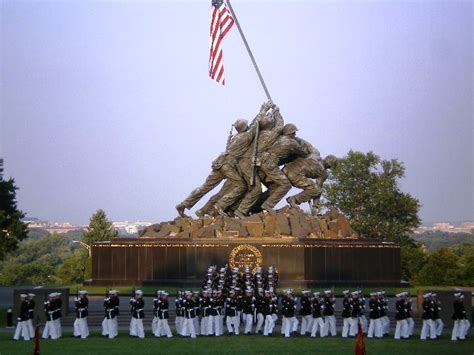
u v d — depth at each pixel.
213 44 95.56
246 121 98.44
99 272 92.94
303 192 98.94
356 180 163.38
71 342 58.56
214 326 63.06
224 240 91.94
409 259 152.00
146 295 83.88
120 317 71.25
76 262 194.50
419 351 55.00
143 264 92.56
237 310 64.06
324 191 163.00
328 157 101.31
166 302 62.03
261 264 91.12
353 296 62.50
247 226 94.12
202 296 63.38
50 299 61.09
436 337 62.38
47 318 60.81
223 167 97.62
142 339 60.47
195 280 91.56
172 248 92.31
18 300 69.19
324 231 94.62
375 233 160.25
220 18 96.19
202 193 98.62
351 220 161.50
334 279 91.31
